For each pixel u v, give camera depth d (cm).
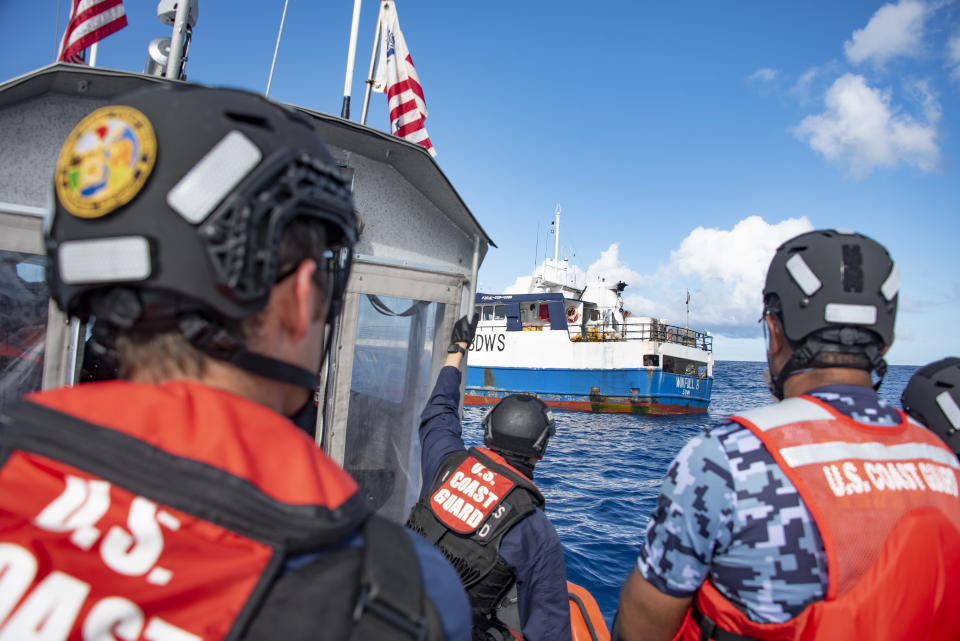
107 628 54
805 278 145
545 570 241
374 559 68
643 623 147
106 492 58
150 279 63
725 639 132
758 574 126
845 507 123
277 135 73
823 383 146
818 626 116
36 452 58
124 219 63
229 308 65
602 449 1795
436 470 275
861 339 141
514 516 237
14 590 54
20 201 238
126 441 58
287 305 75
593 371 2598
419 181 338
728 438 138
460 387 315
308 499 63
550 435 274
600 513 1052
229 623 56
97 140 67
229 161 66
